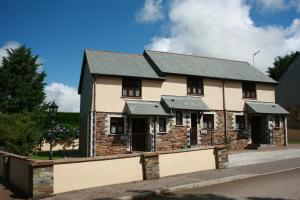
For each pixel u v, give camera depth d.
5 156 15.45
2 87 34.50
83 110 26.42
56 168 11.58
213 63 29.25
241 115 26.94
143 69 25.03
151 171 13.59
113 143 22.45
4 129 21.58
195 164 15.20
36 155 23.19
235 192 11.05
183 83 25.19
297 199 9.81
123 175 13.09
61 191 11.59
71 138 31.36
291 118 33.78
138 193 11.04
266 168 15.80
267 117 27.16
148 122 23.42
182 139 24.11
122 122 23.03
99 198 10.59
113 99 22.86
